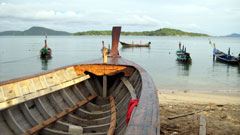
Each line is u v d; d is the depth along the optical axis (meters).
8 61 31.97
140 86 5.58
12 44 79.31
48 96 6.62
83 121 6.17
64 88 7.41
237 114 9.83
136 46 71.31
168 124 8.35
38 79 6.73
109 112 6.73
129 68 8.73
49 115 5.86
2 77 20.73
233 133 7.65
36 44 80.12
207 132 7.71
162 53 48.84
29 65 28.58
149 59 37.09
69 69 8.60
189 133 7.44
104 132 5.47
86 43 91.75
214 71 25.72
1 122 5.08
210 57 41.62
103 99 8.56
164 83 18.59
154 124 2.42
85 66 8.96
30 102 5.96
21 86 5.99
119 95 7.84
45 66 27.95
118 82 9.30
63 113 6.20
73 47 64.75
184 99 13.09
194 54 47.94
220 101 12.80
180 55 35.34
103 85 8.92
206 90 16.02
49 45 74.75
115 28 14.16
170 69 26.81
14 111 5.43
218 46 83.25
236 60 31.53
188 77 21.62
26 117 5.55
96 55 41.66
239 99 13.37
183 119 8.99
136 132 2.19
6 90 5.50
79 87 8.32
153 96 3.88
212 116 9.49
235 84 18.41
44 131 5.39
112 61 10.47
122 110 6.02
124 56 41.97
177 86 17.42
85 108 7.47
